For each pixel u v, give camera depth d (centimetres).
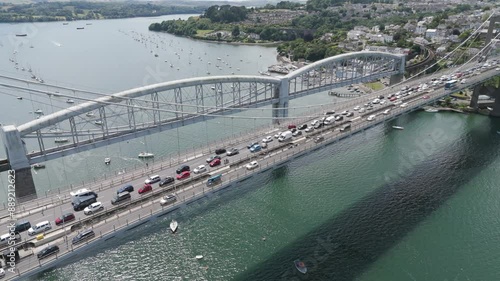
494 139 11088
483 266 6097
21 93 15438
